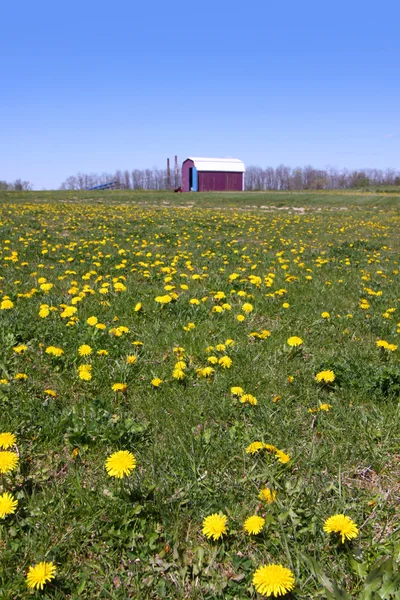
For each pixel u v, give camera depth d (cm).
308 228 1830
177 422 326
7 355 411
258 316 568
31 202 3108
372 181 9194
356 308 613
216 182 6150
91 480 272
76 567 219
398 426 325
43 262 869
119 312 545
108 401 347
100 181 9844
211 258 995
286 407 344
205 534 227
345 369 389
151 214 2319
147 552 226
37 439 302
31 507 247
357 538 231
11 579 206
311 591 204
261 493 251
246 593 206
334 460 290
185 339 461
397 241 1490
